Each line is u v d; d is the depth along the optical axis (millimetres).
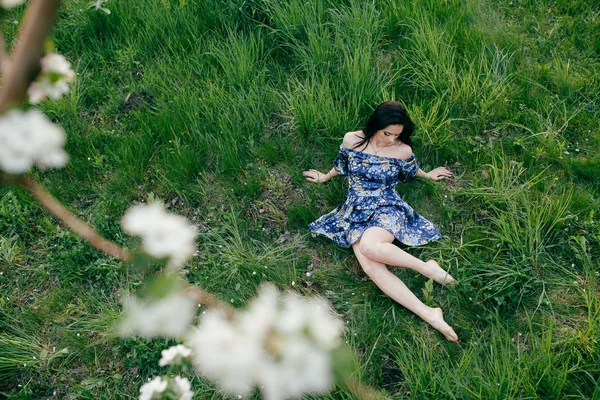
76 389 2965
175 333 830
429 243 3473
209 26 4383
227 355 765
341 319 3213
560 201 3406
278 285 3318
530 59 4254
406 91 4094
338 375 812
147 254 848
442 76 4008
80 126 3967
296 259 3449
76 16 4430
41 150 694
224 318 873
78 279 3355
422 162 3875
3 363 2955
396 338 3084
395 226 3328
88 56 4301
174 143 3768
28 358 3014
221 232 3549
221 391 2863
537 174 3678
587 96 4004
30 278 3373
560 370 2783
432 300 3246
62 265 3361
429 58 4109
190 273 3369
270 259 3395
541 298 3078
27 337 3100
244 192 3730
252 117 3947
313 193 3734
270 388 768
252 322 807
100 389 2977
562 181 3648
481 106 3918
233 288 3297
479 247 3418
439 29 4246
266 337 799
